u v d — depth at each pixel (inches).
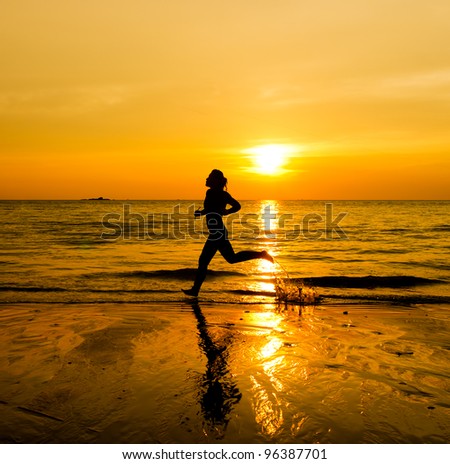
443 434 111.0
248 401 128.3
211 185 260.7
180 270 400.5
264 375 149.3
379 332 207.5
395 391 136.3
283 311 252.8
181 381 143.4
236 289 323.6
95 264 456.8
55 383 140.9
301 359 166.7
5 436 108.0
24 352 172.2
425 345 186.5
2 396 130.7
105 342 186.5
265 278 378.3
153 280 358.9
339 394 133.6
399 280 358.6
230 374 149.9
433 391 136.7
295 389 137.3
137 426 113.3
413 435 110.4
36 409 122.4
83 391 134.6
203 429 112.0
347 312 251.4
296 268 447.5
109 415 119.0
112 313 241.9
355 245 698.8
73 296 288.5
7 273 388.5
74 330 205.3
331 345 185.6
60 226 1163.9
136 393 133.3
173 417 118.3
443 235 917.2
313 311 253.6
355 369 155.9
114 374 149.3
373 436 109.8
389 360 166.2
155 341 189.3
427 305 271.3
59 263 461.1
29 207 3238.2
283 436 109.3
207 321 226.8
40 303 266.7
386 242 754.2
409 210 2812.5
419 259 525.0
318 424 115.0
